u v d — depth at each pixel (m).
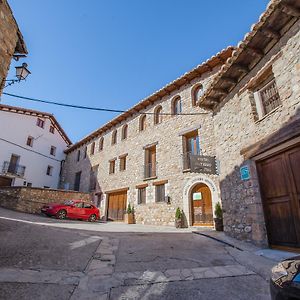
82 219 13.86
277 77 5.61
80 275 3.88
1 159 20.39
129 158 16.41
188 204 11.54
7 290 3.11
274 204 5.69
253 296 3.26
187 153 12.70
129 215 14.11
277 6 4.97
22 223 7.11
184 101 13.50
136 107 16.62
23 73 6.73
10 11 5.57
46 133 25.08
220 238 6.98
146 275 4.00
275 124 5.55
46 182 24.14
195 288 3.51
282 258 4.59
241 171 6.71
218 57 11.61
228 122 7.78
